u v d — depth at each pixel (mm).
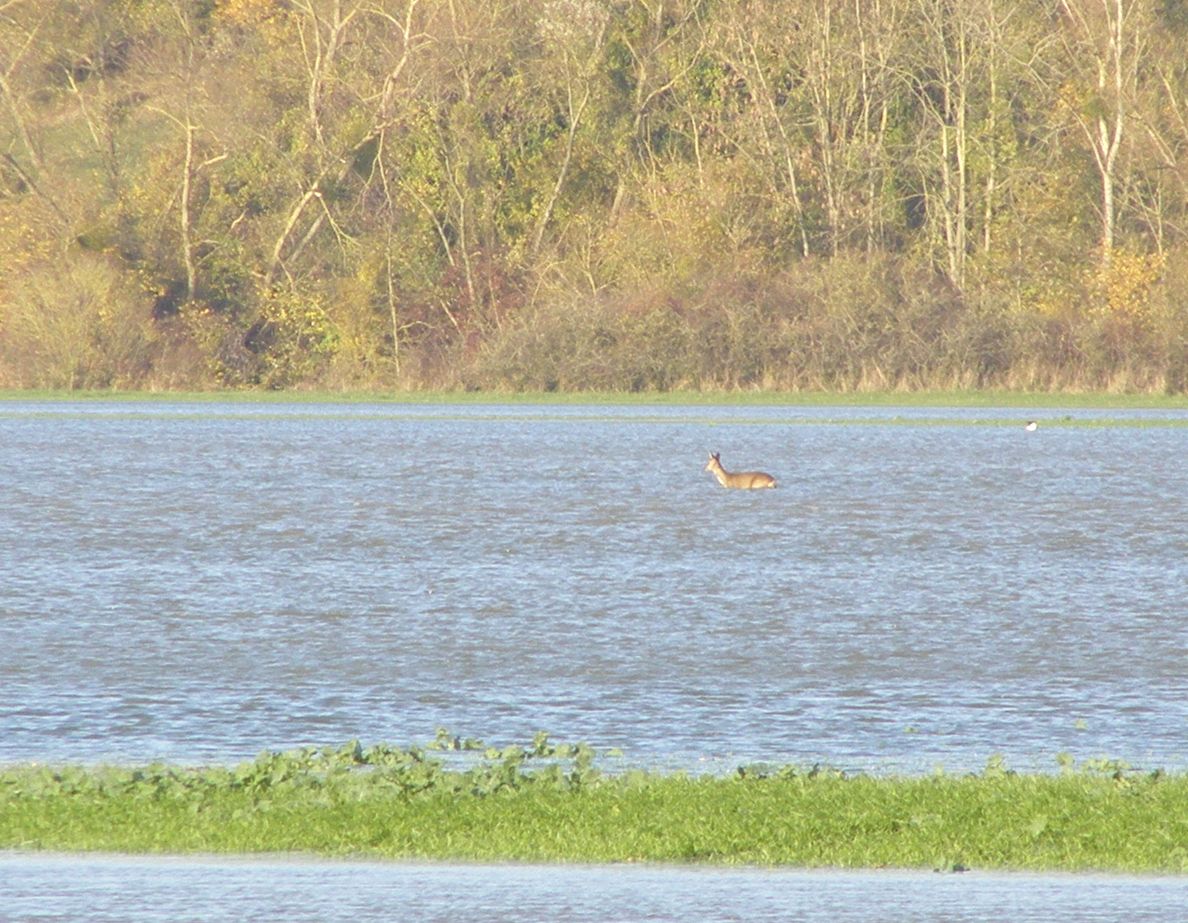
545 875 13516
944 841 14453
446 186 93438
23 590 33094
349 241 93438
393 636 28094
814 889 13023
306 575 35312
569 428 75312
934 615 30328
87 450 65625
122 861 13938
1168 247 91312
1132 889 13039
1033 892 12930
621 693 23594
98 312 89812
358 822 15047
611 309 89500
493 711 22391
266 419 79875
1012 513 46781
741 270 89438
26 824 15016
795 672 25109
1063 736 20812
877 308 88500
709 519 45531
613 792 16422
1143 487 53562
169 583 34094
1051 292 90188
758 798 16031
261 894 12781
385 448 66750
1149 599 32219
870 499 50406
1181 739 20641
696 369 88875
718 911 12266
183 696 23328
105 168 93938
